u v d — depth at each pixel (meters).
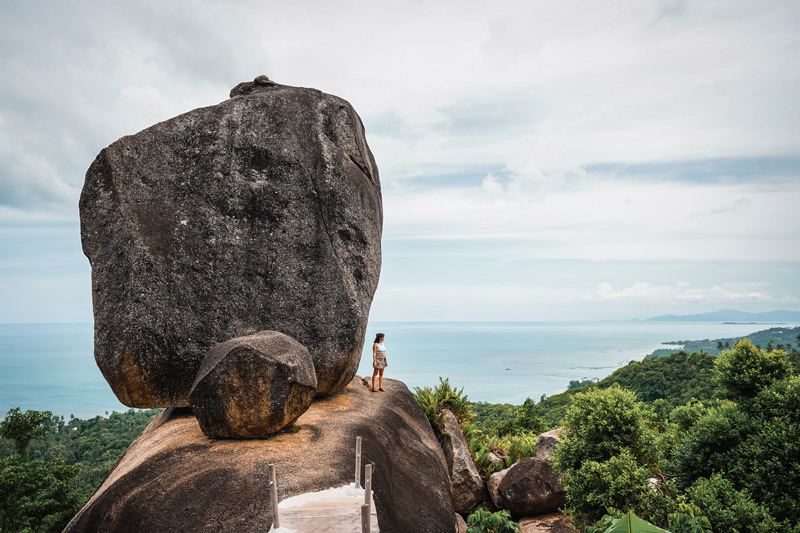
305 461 8.18
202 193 12.21
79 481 36.56
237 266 11.84
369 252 13.80
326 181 13.32
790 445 9.30
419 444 11.98
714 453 10.48
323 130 14.03
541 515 14.55
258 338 9.21
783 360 10.84
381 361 14.51
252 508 6.81
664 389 46.44
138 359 10.46
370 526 5.40
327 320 12.27
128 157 11.94
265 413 8.74
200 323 11.09
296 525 5.59
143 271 10.75
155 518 6.82
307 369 9.45
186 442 8.90
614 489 10.53
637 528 5.70
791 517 9.00
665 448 13.42
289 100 13.84
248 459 8.04
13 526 19.83
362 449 9.30
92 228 11.48
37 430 23.22
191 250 11.50
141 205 11.58
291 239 12.55
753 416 10.64
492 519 11.28
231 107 13.20
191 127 12.74
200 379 8.91
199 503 6.98
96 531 7.15
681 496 9.92
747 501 9.09
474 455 17.56
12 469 20.06
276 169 12.93
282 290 12.11
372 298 14.26
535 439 19.12
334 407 11.84
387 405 13.12
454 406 19.19
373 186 15.07
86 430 70.94
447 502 10.20
